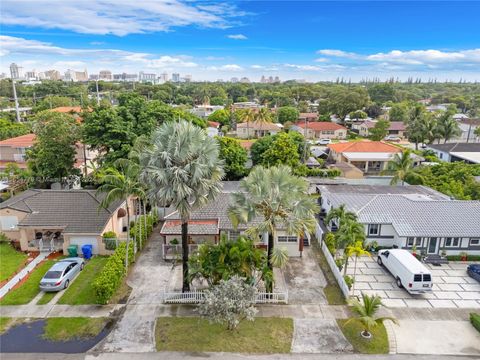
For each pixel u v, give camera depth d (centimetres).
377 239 3164
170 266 2839
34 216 3130
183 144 2125
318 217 3906
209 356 1870
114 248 3030
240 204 2255
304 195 2300
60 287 2462
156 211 3719
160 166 2127
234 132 10288
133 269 2789
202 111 12525
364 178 5103
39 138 4534
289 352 1905
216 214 3138
